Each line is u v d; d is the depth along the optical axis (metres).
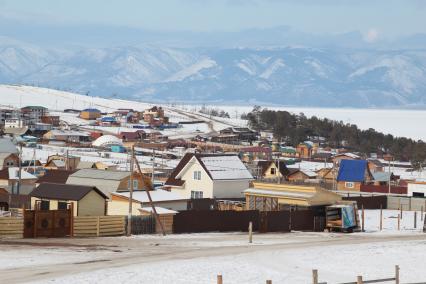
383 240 141.88
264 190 173.75
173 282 84.69
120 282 82.44
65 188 153.50
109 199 158.38
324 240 138.62
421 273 101.88
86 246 112.25
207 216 145.00
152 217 136.88
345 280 92.75
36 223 121.75
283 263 104.56
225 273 92.44
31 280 80.81
